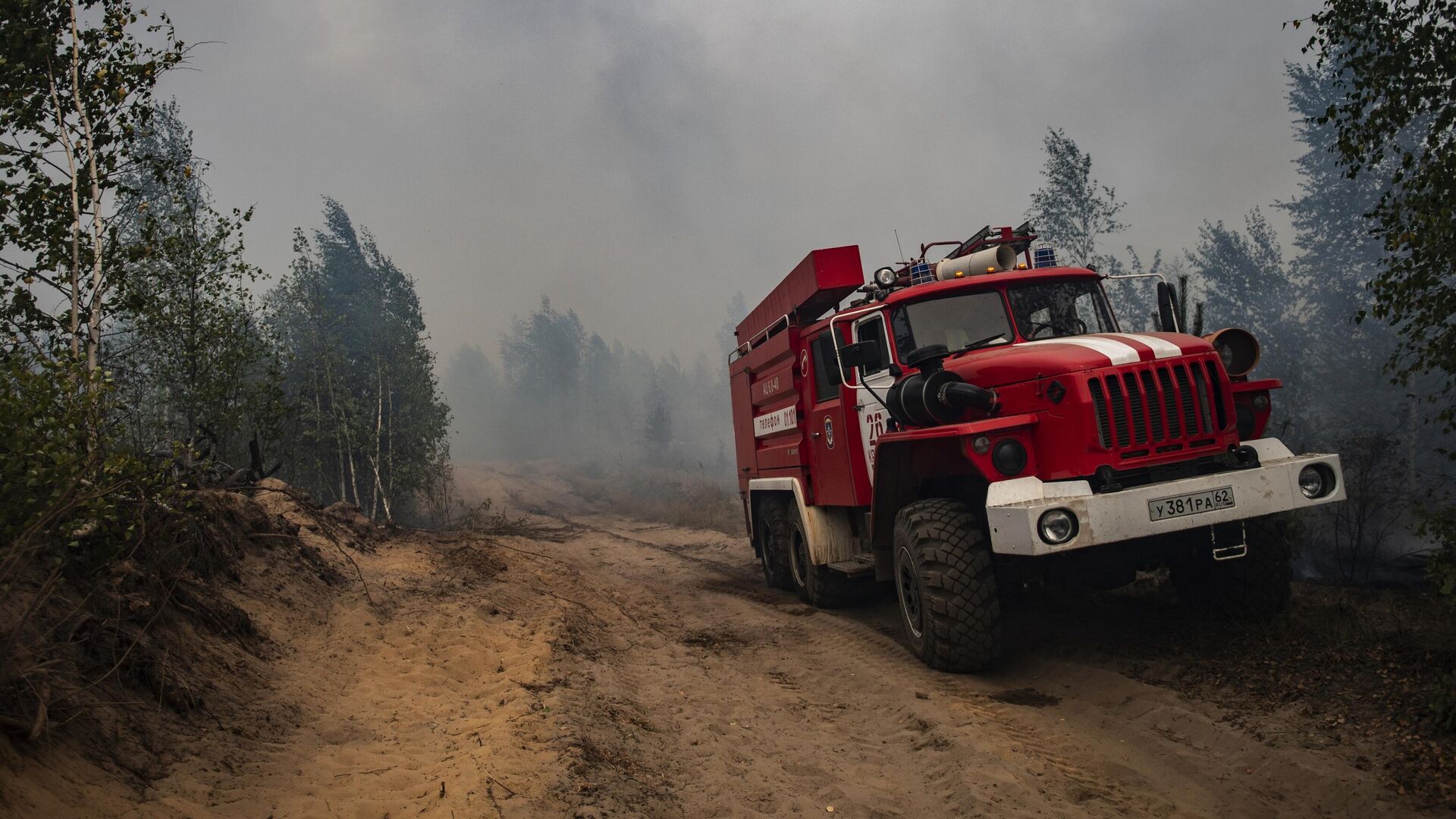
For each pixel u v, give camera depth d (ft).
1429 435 47.03
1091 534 16.99
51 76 19.88
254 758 12.20
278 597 19.74
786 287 31.58
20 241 18.93
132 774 10.35
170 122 49.29
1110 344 19.04
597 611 28.86
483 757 13.23
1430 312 17.80
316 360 58.95
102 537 14.19
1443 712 13.28
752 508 39.22
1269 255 69.51
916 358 20.95
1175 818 12.26
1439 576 16.88
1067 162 66.23
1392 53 18.33
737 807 12.76
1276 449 18.72
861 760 15.23
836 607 31.09
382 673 18.03
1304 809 12.25
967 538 19.60
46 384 12.38
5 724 9.25
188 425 30.40
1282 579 19.93
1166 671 18.43
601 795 12.34
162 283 30.27
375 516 59.21
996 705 17.72
